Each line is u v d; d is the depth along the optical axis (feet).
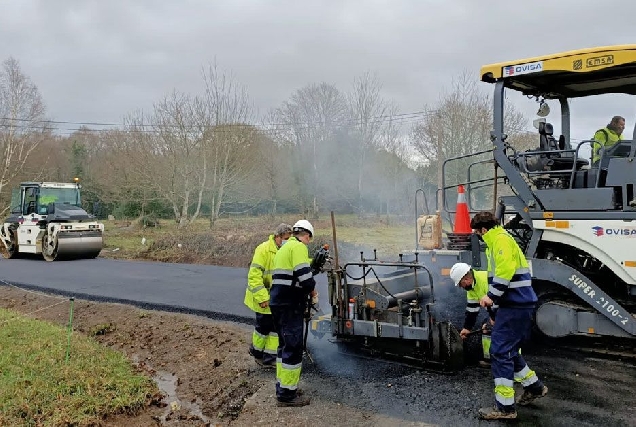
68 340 21.03
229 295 32.94
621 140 19.74
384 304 18.78
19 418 14.97
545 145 21.48
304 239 16.96
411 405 15.42
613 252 17.76
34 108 126.72
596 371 17.63
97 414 15.71
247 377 18.78
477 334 20.76
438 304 21.35
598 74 20.43
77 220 55.31
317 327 20.42
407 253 22.77
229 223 86.12
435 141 85.30
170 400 17.52
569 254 19.97
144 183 94.38
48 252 53.93
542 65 19.34
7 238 58.23
